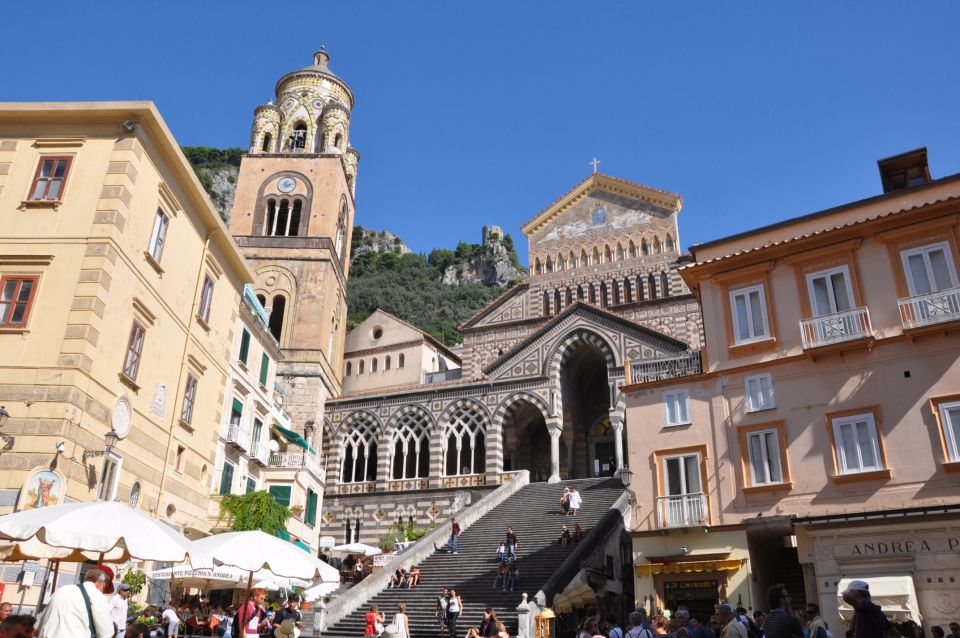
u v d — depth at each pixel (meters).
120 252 25.61
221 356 35.25
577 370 56.34
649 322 56.25
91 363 23.91
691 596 25.33
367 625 25.14
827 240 26.69
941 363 23.48
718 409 27.03
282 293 57.66
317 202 60.78
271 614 26.81
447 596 25.41
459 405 53.34
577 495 37.22
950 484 22.16
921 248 25.02
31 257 24.59
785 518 23.83
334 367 60.56
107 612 9.86
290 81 68.94
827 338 25.48
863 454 23.89
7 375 23.05
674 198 58.94
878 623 8.75
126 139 26.53
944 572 20.42
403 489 52.34
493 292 135.75
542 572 29.45
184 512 30.91
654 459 27.58
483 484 50.19
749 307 27.86
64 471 22.38
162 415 28.97
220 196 131.12
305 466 41.91
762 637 14.30
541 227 63.88
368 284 130.38
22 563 21.38
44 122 26.86
